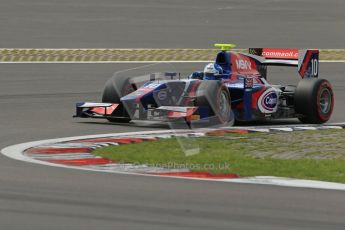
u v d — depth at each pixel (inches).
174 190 1179.9
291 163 1488.7
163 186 1213.1
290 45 3791.8
